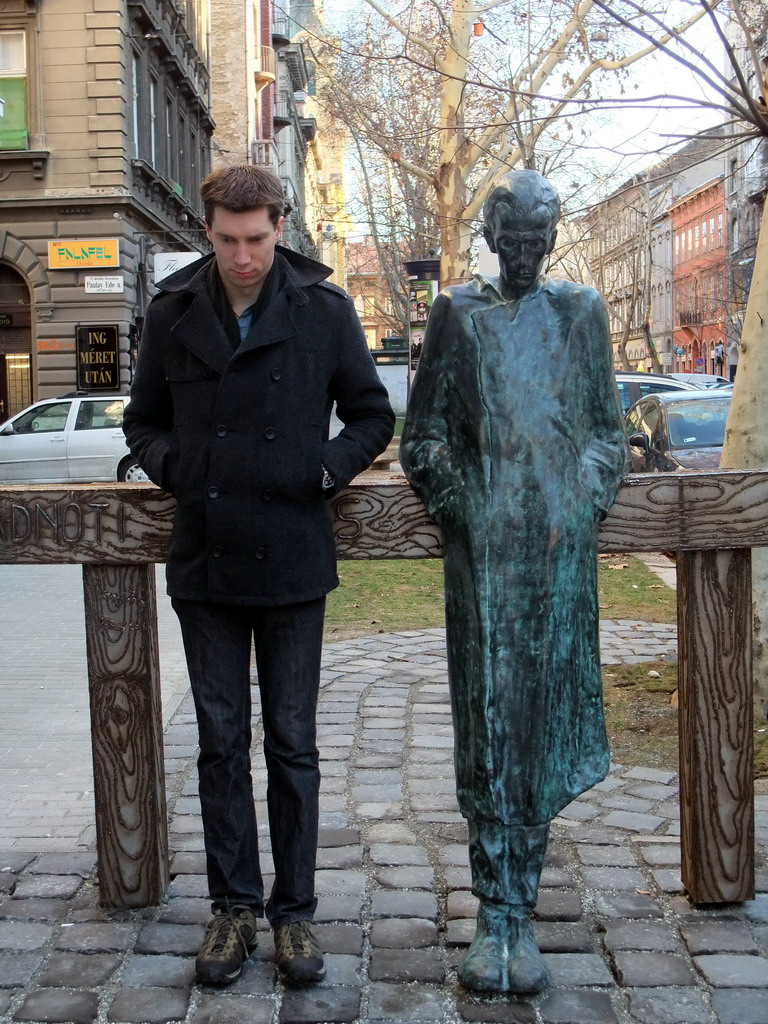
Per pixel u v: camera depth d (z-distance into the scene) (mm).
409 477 2871
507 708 2682
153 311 2896
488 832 2746
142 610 3102
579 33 12305
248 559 2738
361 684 5953
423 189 27641
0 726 5453
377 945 2951
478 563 2697
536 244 2662
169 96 28641
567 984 2766
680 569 3129
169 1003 2686
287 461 2734
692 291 61562
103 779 3146
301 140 65062
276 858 2873
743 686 3100
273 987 2768
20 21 22594
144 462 2896
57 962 2889
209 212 2670
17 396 23719
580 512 2715
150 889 3174
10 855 3586
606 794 4184
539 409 2693
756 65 6117
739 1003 2658
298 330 2775
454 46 14664
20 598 9695
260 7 47312
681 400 11469
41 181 22906
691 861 3135
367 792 4195
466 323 2738
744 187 44094
